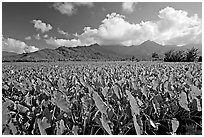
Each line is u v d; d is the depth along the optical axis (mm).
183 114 4324
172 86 4938
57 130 2975
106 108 3404
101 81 5410
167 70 10406
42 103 3744
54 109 3480
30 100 4078
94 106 3871
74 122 3521
